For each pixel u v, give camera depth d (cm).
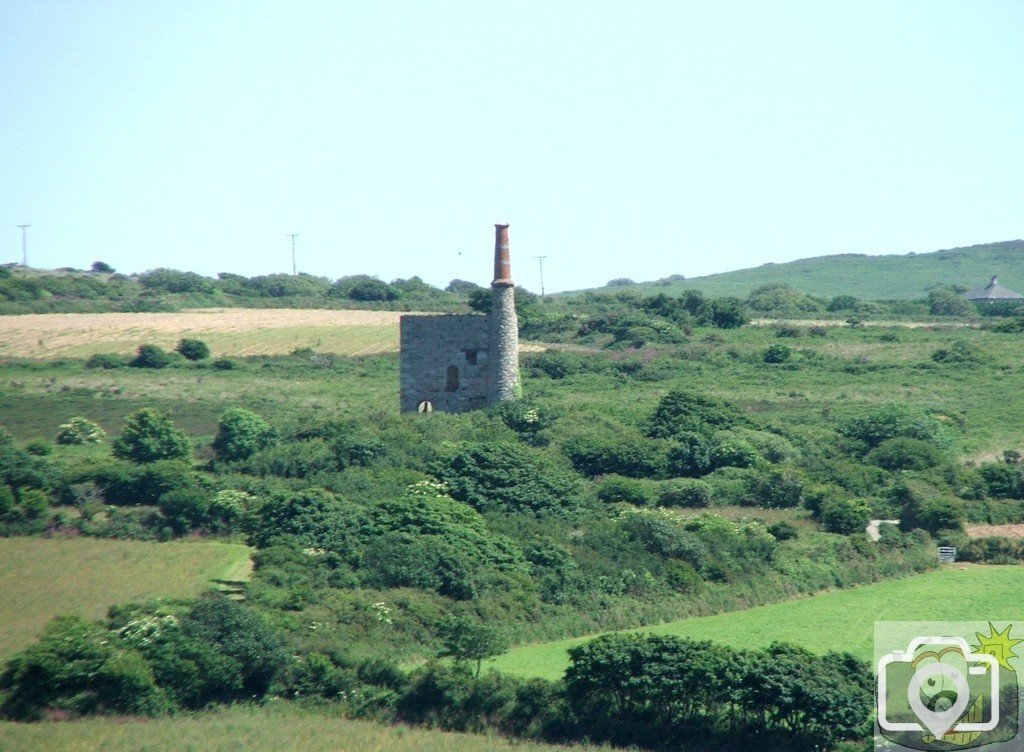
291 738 17700
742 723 18088
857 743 17575
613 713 18625
